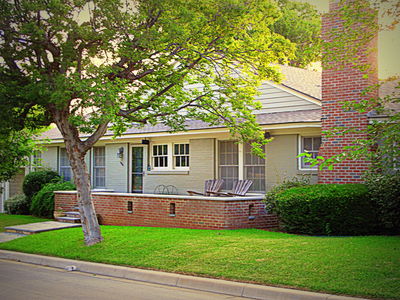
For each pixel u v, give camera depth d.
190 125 17.88
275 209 13.09
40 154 24.34
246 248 9.77
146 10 12.16
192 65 12.53
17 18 11.51
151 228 13.87
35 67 11.62
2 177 18.12
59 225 15.88
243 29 12.55
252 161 16.44
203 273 8.42
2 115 11.29
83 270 9.98
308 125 14.23
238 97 13.01
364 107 8.82
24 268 10.40
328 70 13.56
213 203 13.59
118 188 20.81
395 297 6.38
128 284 8.49
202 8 11.96
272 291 7.12
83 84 10.45
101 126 12.03
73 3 11.57
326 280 7.30
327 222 11.67
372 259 8.23
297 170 15.11
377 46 13.46
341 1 10.93
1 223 18.80
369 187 11.72
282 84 16.44
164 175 19.03
